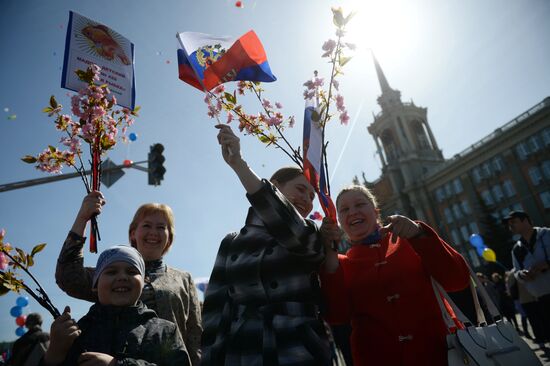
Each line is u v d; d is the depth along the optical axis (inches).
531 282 171.5
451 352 70.6
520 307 335.0
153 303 94.0
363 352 81.7
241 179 59.4
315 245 62.0
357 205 92.9
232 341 60.7
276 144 78.2
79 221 81.7
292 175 76.4
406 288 80.7
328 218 67.0
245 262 64.9
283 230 58.4
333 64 75.4
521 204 1412.4
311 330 60.4
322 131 70.9
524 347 70.8
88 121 82.5
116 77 95.0
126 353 65.6
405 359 74.9
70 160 88.4
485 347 68.7
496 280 401.1
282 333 58.6
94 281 77.5
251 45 81.4
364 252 91.0
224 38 82.4
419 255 76.4
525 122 1376.7
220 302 68.2
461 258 80.4
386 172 2055.9
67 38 89.1
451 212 1706.4
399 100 2229.3
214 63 78.7
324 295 75.6
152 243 105.0
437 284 80.6
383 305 81.5
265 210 58.6
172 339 70.4
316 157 67.4
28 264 66.7
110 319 71.1
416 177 1921.8
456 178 1689.2
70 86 85.8
